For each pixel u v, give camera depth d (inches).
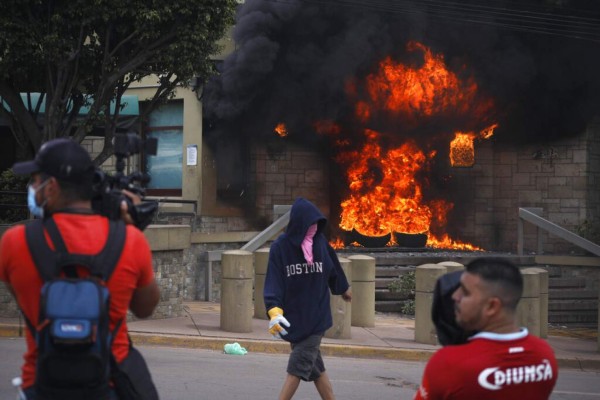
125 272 148.9
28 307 147.2
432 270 583.5
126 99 952.9
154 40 738.8
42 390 141.3
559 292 921.5
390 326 669.9
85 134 749.3
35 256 145.8
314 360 319.0
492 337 144.9
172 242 639.1
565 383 497.4
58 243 146.6
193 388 400.2
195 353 525.0
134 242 151.8
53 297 139.1
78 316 138.2
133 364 152.8
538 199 1133.7
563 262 957.8
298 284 318.0
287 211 901.2
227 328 582.9
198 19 714.2
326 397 325.4
